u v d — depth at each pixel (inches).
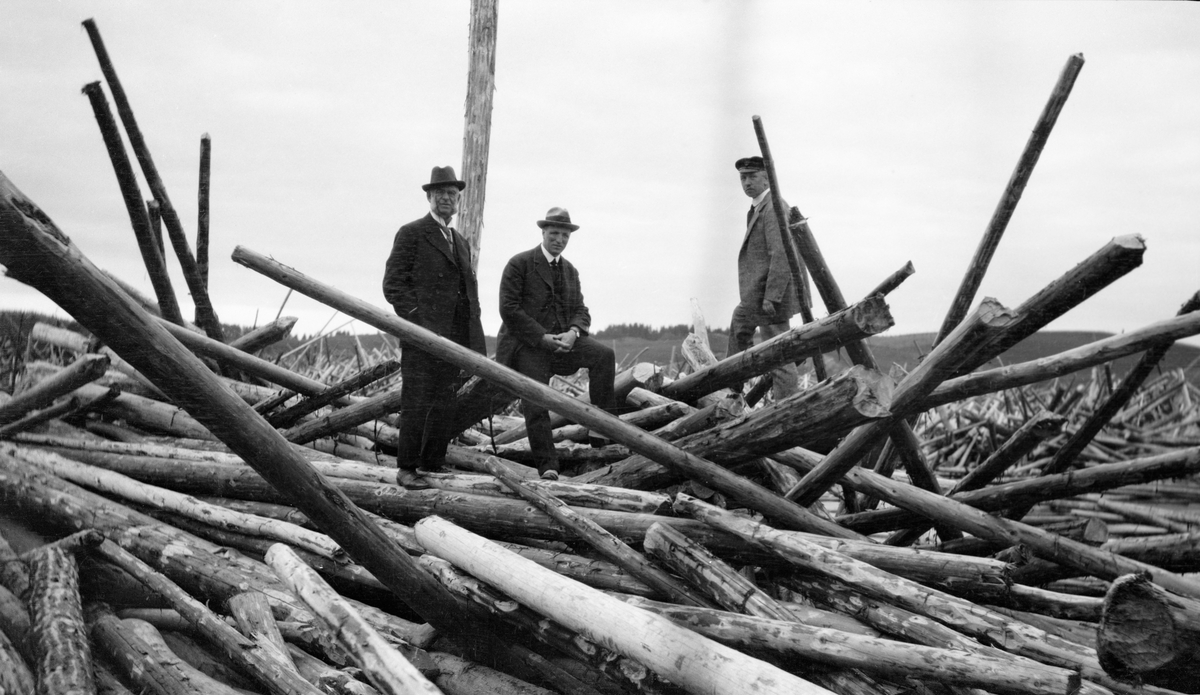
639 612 125.1
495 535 175.2
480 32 347.9
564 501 172.7
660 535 145.7
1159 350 175.2
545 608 133.7
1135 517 263.6
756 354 186.2
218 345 243.4
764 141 188.1
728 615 128.7
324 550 166.9
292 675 125.1
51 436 231.3
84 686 118.9
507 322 215.9
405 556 136.2
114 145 245.4
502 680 141.6
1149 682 105.9
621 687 127.7
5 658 120.7
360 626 122.4
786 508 161.5
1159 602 101.8
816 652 120.0
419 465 205.3
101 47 251.6
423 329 176.1
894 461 203.2
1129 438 384.5
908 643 117.8
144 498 195.2
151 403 250.8
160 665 129.6
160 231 279.0
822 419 152.6
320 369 367.9
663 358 322.7
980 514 164.6
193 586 159.0
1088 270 125.7
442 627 142.2
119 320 104.4
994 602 143.7
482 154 348.2
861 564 139.2
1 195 92.4
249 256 172.7
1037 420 183.5
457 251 209.6
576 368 222.2
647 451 166.4
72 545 147.9
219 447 225.8
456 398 202.5
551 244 220.1
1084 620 139.3
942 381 148.7
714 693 112.3
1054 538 158.2
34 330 285.3
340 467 208.7
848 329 158.9
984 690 113.2
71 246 99.0
